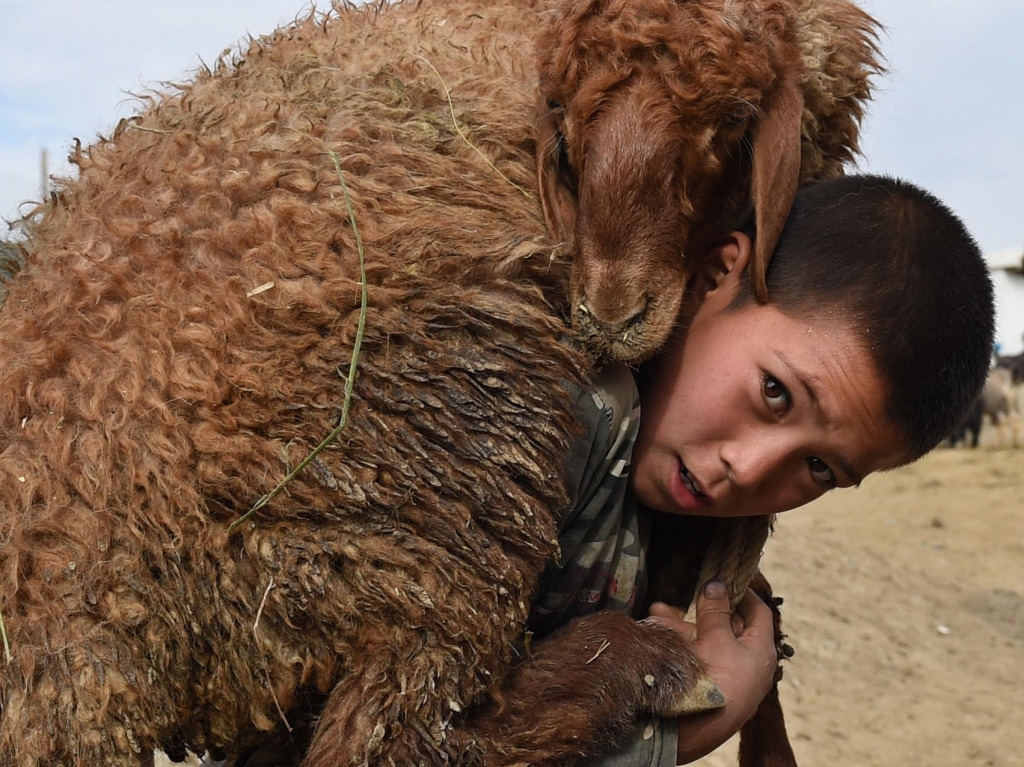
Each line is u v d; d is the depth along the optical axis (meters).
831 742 8.06
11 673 1.74
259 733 2.03
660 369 2.39
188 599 1.79
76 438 1.83
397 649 1.84
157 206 2.01
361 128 2.14
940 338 2.28
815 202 2.41
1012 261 37.12
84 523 1.78
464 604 1.85
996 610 12.46
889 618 11.43
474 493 1.86
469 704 1.91
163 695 1.80
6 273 2.25
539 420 1.94
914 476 21.53
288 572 1.80
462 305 1.92
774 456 2.28
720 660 2.36
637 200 2.34
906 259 2.28
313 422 1.83
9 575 1.76
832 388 2.23
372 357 1.87
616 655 2.17
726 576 2.56
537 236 2.14
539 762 1.98
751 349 2.29
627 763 2.13
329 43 2.45
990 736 8.53
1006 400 26.38
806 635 10.27
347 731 1.82
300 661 1.86
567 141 2.47
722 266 2.55
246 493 1.79
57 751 1.72
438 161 2.16
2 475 1.82
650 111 2.41
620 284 2.21
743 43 2.44
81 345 1.89
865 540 15.67
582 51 2.48
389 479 1.83
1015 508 18.14
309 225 1.95
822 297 2.27
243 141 2.08
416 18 2.65
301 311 1.88
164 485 1.78
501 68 2.51
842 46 2.72
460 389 1.88
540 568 1.97
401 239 1.97
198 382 1.82
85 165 2.28
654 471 2.37
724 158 2.52
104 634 1.75
